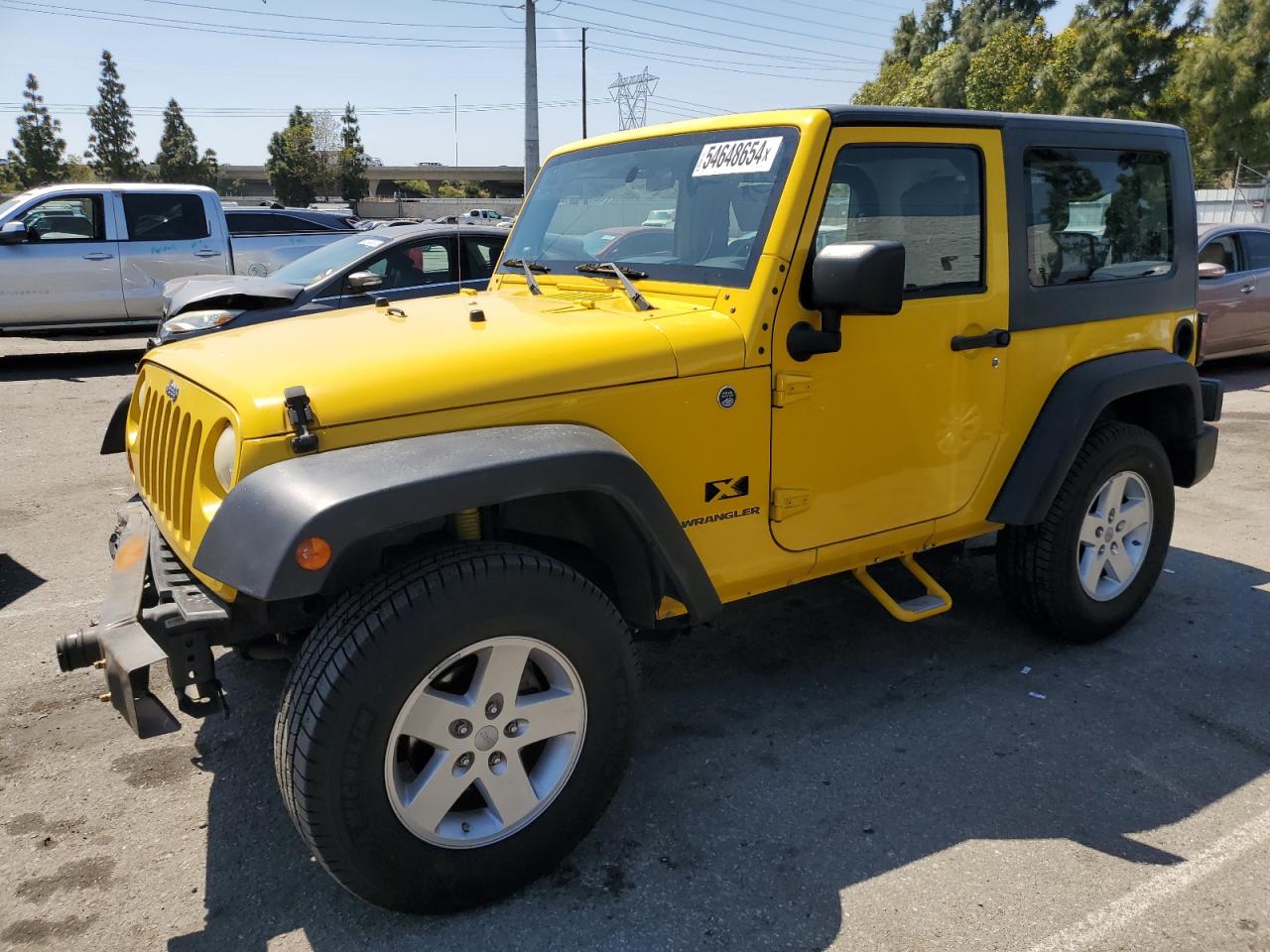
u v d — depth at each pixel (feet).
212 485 7.82
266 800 9.69
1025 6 166.20
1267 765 10.23
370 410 7.45
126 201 37.14
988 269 10.84
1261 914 7.99
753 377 9.14
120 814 9.45
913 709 11.40
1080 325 11.89
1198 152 122.42
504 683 7.69
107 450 11.67
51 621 13.94
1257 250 32.30
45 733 10.94
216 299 24.67
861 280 8.41
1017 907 8.08
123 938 7.80
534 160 78.43
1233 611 14.16
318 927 7.90
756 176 9.47
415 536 8.43
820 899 8.20
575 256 11.46
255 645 8.70
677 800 9.63
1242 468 22.20
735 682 12.10
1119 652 12.86
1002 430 11.39
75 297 36.45
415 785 7.51
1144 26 117.19
